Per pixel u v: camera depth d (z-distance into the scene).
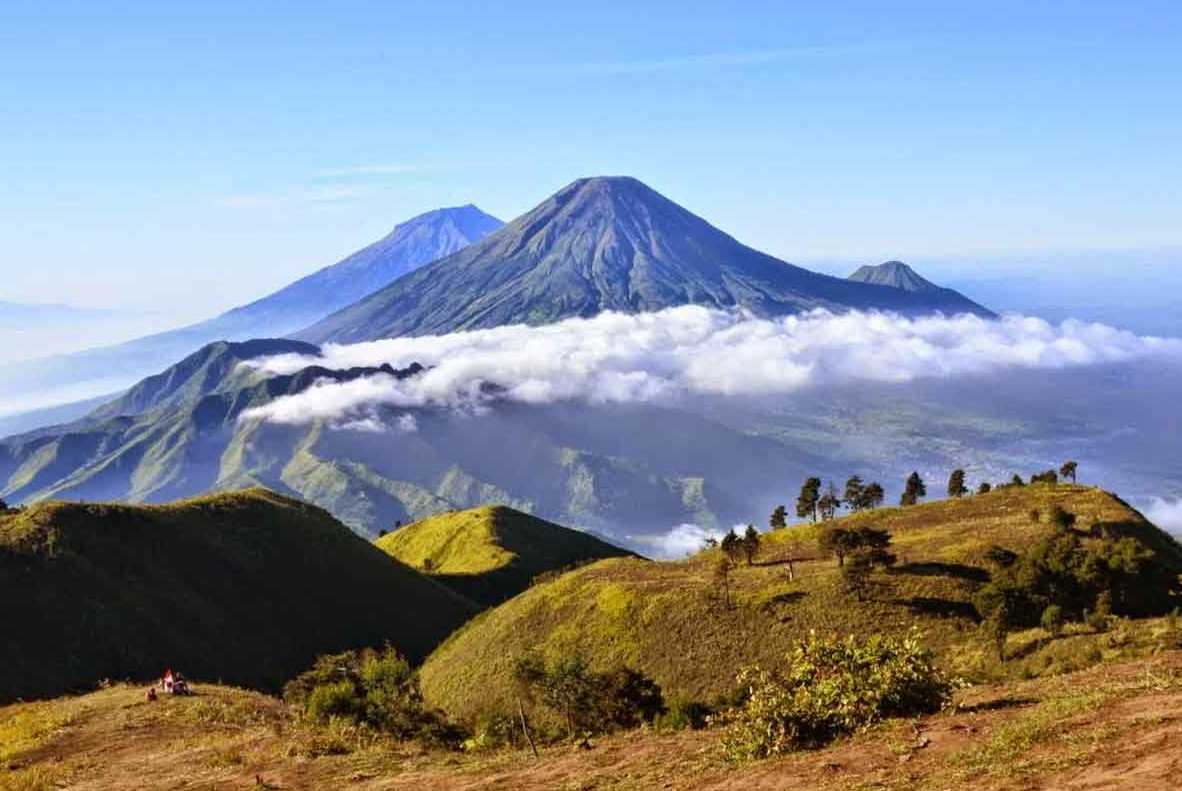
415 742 35.12
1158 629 53.84
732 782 17.59
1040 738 15.38
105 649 105.44
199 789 25.16
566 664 47.38
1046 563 80.50
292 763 27.67
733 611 86.94
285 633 131.38
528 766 23.31
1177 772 11.87
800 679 21.23
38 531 123.19
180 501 157.00
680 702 48.44
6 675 92.06
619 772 20.70
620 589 97.81
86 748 33.31
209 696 43.94
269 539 153.12
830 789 15.55
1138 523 101.88
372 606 149.25
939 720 19.42
